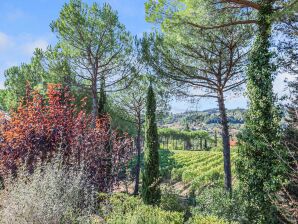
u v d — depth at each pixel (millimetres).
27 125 10070
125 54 17234
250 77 9750
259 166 9281
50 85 11883
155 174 12758
